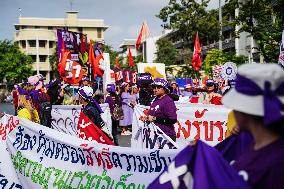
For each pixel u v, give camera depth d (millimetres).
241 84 2236
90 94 7688
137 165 5023
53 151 5707
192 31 39594
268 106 2098
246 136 2762
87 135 7238
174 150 4840
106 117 11367
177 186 2551
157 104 7426
